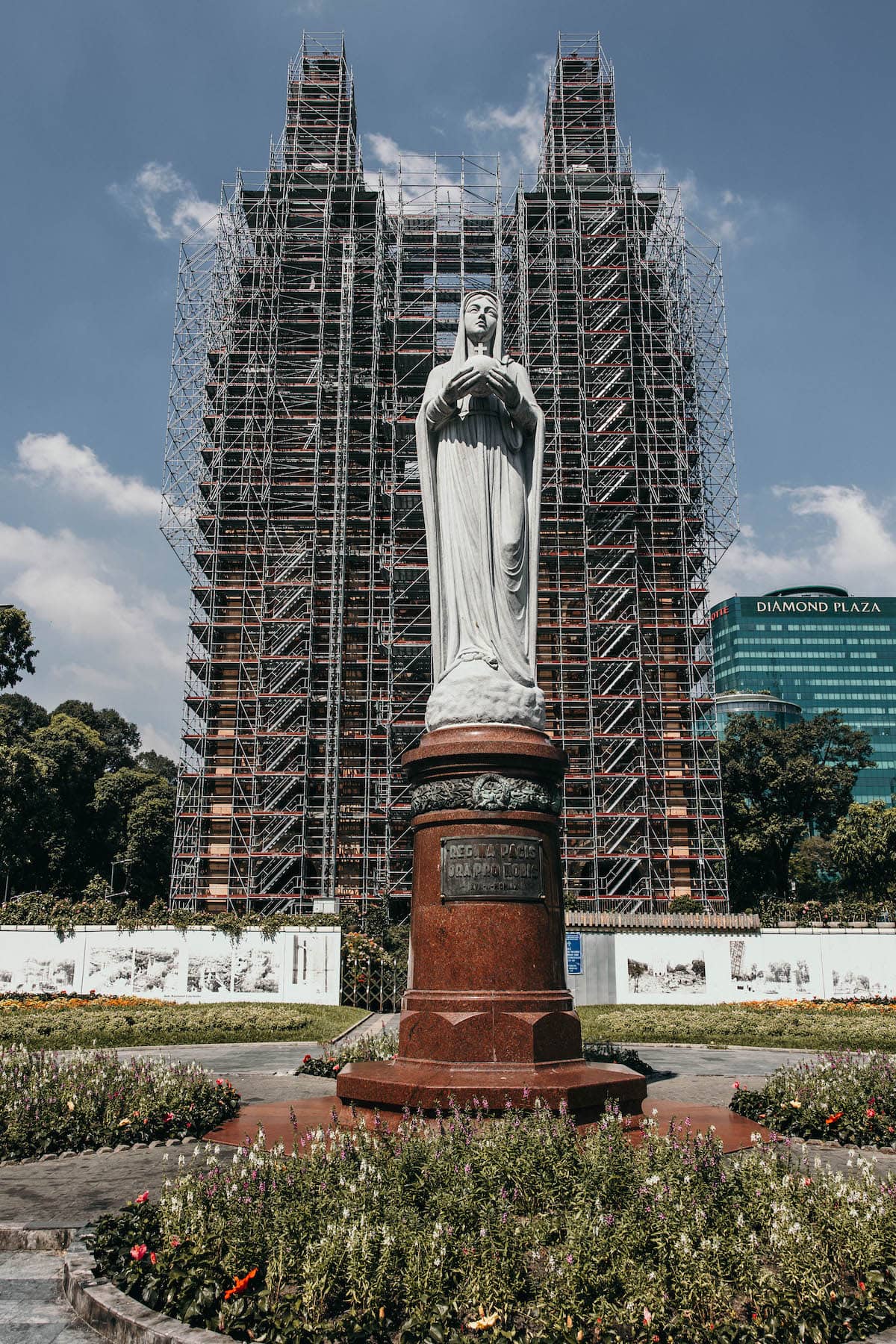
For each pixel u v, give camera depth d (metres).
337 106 76.81
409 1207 7.77
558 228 71.56
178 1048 25.44
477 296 15.01
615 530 63.94
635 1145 10.24
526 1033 11.75
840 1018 29.34
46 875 65.12
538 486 14.92
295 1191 8.06
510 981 12.08
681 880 59.12
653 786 60.69
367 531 66.31
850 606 163.50
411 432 67.19
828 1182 8.38
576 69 79.00
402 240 70.56
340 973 35.78
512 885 12.37
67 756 67.44
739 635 162.75
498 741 12.90
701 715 63.41
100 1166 11.13
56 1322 7.44
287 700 61.97
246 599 64.75
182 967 35.41
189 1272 7.18
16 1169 11.12
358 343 70.62
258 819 60.34
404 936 43.88
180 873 60.09
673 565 64.81
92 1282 7.67
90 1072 14.19
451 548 14.32
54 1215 9.44
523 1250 7.31
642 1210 7.65
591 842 58.28
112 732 85.31
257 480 66.25
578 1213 7.57
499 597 14.16
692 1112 13.24
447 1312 6.60
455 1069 11.66
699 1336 6.43
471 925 12.25
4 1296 7.95
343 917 41.03
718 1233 7.34
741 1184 8.38
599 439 65.06
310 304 69.75
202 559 64.81
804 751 71.69
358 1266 6.85
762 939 36.34
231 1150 11.29
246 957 35.53
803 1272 6.91
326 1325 6.54
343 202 74.19
